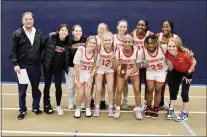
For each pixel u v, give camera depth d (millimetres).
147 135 4047
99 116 4887
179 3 7508
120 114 5020
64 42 4750
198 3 7504
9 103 5641
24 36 4469
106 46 4656
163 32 4992
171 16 7551
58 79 4836
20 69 4562
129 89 7094
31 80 4742
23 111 4738
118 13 7578
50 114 4945
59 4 7605
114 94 5219
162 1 7504
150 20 7555
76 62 4652
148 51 4641
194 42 7648
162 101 5320
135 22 7574
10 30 7719
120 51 4613
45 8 7613
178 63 4551
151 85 4766
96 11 7605
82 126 4387
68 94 5227
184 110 4797
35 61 4629
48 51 4688
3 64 7848
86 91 4785
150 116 4848
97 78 4848
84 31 7672
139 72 4906
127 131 4195
